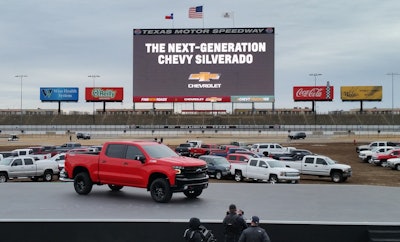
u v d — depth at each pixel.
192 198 15.51
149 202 14.57
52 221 11.62
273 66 82.88
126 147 15.20
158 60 83.88
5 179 30.00
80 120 128.75
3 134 110.56
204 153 49.59
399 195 16.69
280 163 31.77
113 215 12.38
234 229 10.63
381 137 97.56
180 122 123.38
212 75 83.62
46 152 45.94
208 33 83.38
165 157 14.77
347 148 68.75
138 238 11.56
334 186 19.38
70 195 16.06
